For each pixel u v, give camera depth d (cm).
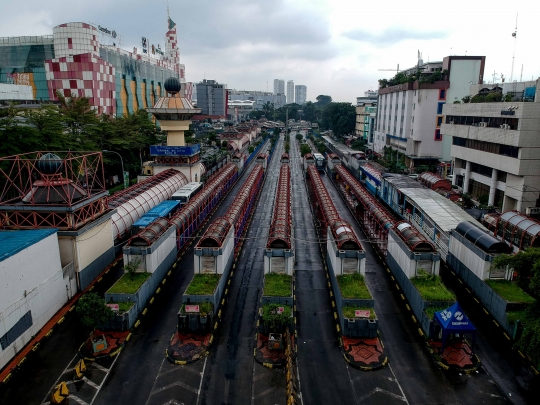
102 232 3859
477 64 9062
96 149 6562
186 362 2600
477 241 3478
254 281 3841
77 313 2877
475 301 3388
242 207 5247
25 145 4916
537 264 2459
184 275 3938
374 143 13362
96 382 2427
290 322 2842
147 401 2281
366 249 4684
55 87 10331
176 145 7138
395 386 2417
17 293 2648
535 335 2298
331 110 18938
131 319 2950
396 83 11244
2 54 11412
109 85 11256
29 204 3328
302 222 5866
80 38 10569
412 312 3209
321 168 10500
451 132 7350
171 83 6888
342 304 2945
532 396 2339
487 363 2619
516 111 5328
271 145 16788
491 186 6081
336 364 2614
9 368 2492
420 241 3353
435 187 6338
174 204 5244
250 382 2442
